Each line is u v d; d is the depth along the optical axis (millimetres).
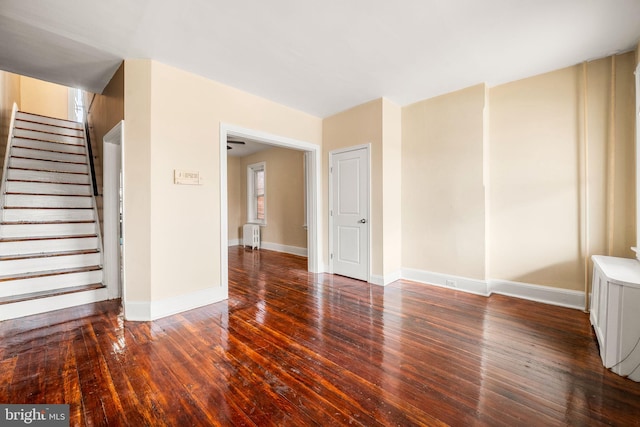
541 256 3143
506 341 2275
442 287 3697
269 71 2977
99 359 2012
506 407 1542
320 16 2117
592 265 2852
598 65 2801
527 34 2379
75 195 3973
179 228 2896
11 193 3541
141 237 2686
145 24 2178
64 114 6387
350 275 4199
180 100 2900
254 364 1959
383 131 3746
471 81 3287
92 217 3977
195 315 2812
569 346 2193
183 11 2035
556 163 3035
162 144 2770
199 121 3043
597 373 1849
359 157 4023
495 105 3406
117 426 1413
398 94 3645
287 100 3781
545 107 3088
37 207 3592
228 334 2404
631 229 2664
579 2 1986
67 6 1960
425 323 2621
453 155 3580
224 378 1802
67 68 2867
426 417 1471
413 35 2375
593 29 2311
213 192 3158
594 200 2840
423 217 3889
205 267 3100
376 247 3875
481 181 3361
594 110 2826
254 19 2141
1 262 2922
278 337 2354
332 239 4445
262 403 1579
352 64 2854
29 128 4832
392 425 1418
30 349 2143
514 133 3281
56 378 1791
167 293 2809
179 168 2889
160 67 2764
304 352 2117
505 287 3373
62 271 3150
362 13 2088
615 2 1982
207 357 2045
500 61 2830
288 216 6332
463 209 3514
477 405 1557
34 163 4172
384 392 1669
